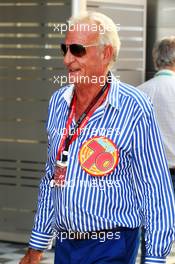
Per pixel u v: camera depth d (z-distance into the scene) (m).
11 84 13.16
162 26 15.49
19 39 12.99
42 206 6.49
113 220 5.96
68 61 6.00
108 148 5.95
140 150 6.00
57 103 6.24
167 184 6.07
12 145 13.34
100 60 5.98
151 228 6.04
